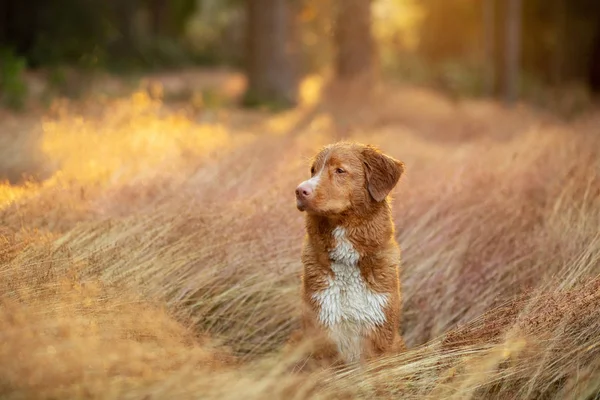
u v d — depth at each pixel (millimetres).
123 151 10641
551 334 5465
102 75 22406
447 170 10320
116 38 43594
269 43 27547
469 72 36531
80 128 12016
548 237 7621
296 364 6047
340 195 6047
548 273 7117
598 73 39719
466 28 46812
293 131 15188
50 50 31781
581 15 44062
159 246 6953
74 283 5590
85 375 4391
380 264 6180
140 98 15078
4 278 5594
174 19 55531
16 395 4242
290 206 7945
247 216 7508
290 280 7309
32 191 7844
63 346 4562
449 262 7590
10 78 16812
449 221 7957
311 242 6309
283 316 7066
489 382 5340
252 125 18531
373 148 6375
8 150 10844
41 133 11586
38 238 6500
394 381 5422
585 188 8352
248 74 28000
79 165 9609
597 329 5426
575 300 5633
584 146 10414
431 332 7062
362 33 23562
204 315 6867
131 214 7559
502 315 6035
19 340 4480
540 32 45156
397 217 8250
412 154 13000
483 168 9789
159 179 8719
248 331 6926
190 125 13391
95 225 7066
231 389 4625
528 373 5363
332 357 6211
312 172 6430
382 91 23578
